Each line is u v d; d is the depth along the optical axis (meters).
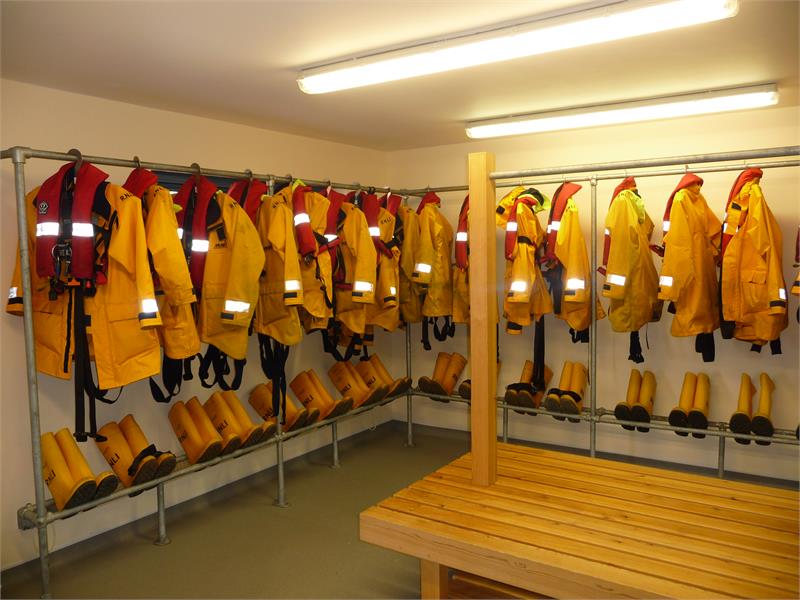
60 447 3.08
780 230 3.88
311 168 4.85
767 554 2.08
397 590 2.92
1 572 3.01
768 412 3.88
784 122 3.98
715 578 1.93
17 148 2.61
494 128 4.25
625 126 4.48
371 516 2.44
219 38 2.52
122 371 2.92
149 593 2.90
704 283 3.80
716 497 2.57
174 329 3.15
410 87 3.36
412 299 4.89
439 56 2.64
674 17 2.23
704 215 3.91
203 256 3.36
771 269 3.53
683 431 3.97
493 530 2.29
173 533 3.55
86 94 3.34
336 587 2.95
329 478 4.43
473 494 2.63
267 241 3.68
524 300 4.11
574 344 4.85
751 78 3.28
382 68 2.79
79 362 2.85
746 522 2.33
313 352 4.91
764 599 1.81
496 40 2.46
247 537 3.49
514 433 5.15
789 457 4.12
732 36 2.62
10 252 3.02
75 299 2.84
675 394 4.46
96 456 3.42
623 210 3.80
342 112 3.94
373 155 5.49
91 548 3.36
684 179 3.84
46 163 3.17
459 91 3.46
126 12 2.23
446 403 5.53
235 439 3.54
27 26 2.35
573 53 2.83
